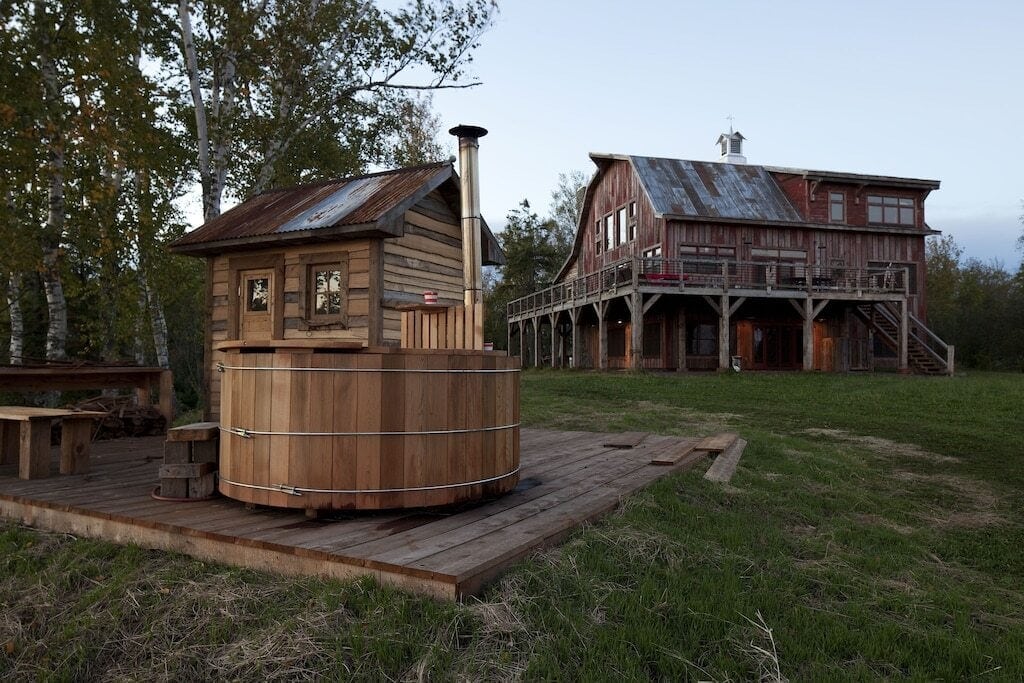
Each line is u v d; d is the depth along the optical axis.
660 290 19.52
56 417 5.30
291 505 3.96
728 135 26.67
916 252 24.48
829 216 23.75
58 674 2.84
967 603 3.71
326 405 3.95
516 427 4.89
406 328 6.27
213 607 3.09
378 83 14.01
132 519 3.93
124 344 21.61
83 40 9.90
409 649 2.68
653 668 2.69
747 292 20.16
